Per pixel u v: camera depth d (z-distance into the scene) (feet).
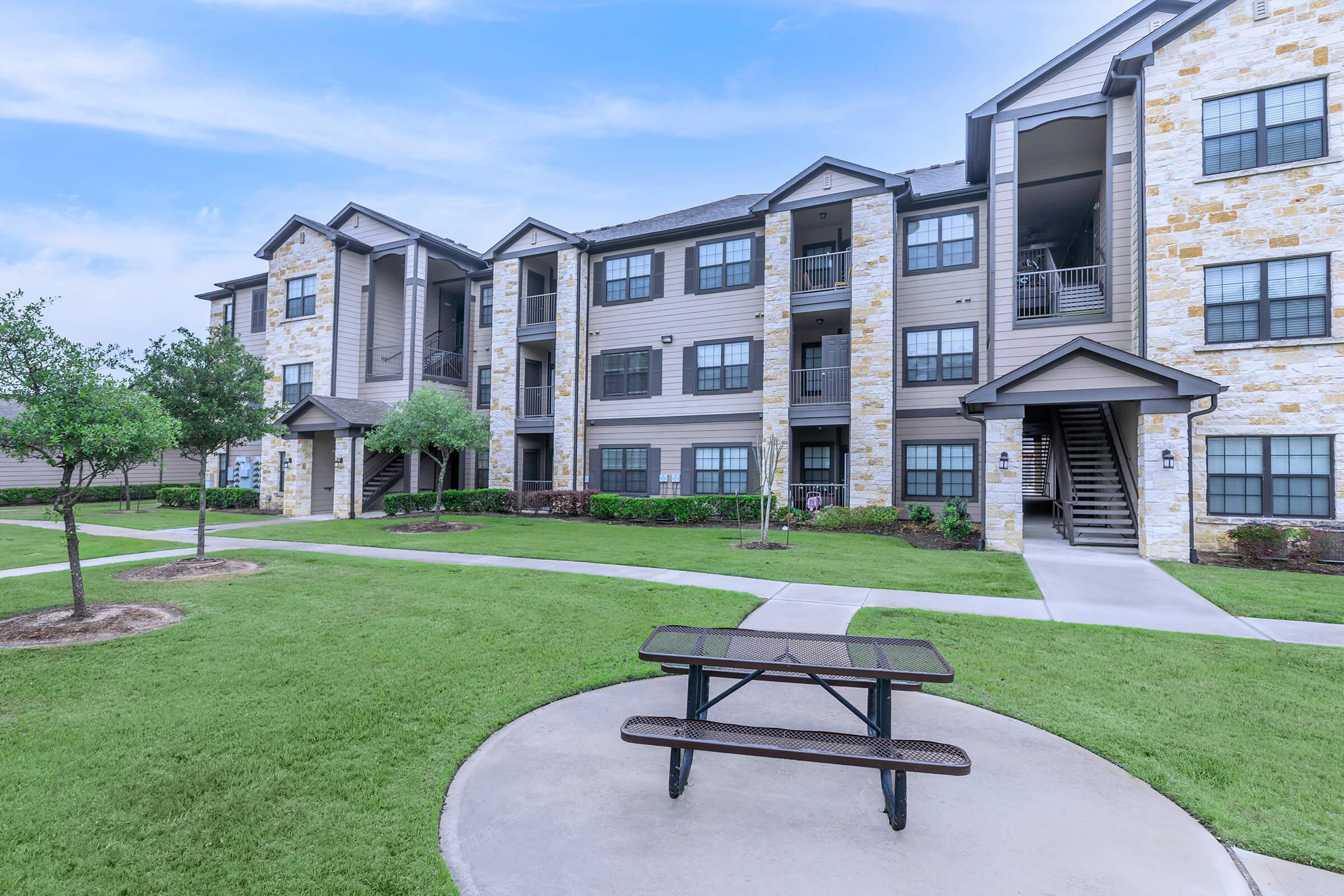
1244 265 39.32
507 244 72.18
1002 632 20.99
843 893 8.31
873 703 13.21
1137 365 36.88
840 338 57.11
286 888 8.44
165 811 10.33
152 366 34.17
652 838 9.66
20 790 10.98
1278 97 38.91
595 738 13.39
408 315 72.23
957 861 9.07
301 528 52.75
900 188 54.70
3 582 29.32
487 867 8.90
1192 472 39.34
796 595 26.68
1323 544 34.17
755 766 12.35
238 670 17.24
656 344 67.10
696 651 12.56
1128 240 45.06
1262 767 11.98
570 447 67.77
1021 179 55.06
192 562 33.78
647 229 70.33
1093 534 42.29
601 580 29.35
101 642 19.89
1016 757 12.47
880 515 50.55
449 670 17.37
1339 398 36.91
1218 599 25.72
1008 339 47.50
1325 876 8.76
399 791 11.02
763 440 58.34
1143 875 8.77
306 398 66.54
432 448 75.92
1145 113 41.73
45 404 21.81
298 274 75.25
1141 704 15.08
